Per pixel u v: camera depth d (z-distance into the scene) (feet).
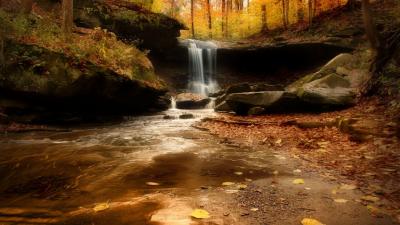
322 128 30.45
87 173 17.60
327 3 85.15
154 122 42.73
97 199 13.25
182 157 21.77
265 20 92.22
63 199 13.28
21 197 13.60
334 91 40.63
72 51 40.93
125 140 29.17
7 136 31.30
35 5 56.54
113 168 18.67
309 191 14.16
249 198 13.30
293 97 41.98
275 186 14.99
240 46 77.87
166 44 71.56
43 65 38.06
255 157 21.66
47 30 42.75
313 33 74.13
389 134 22.72
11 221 10.84
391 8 66.90
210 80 76.89
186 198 13.29
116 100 45.52
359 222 10.80
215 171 18.02
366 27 39.27
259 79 76.13
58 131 35.12
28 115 38.17
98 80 41.81
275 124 34.76
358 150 21.47
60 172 17.81
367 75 42.45
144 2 74.08
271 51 74.33
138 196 13.60
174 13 98.07
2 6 46.88
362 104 36.65
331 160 19.75
